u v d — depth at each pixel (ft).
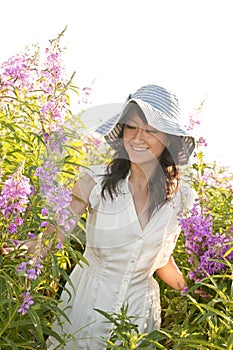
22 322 12.82
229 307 13.42
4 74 17.65
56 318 14.78
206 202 17.20
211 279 13.44
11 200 13.24
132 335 12.58
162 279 15.65
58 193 12.89
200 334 14.20
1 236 13.85
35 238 13.73
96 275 14.73
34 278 12.25
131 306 14.60
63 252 16.98
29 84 18.34
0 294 13.25
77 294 14.92
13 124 17.42
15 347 12.66
